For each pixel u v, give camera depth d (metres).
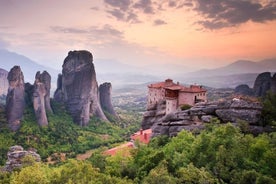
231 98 84.25
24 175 56.97
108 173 59.47
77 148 172.12
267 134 66.88
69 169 56.97
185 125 82.69
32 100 188.50
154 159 59.88
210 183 47.31
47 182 54.91
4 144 154.50
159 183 47.44
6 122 172.62
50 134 179.75
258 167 52.12
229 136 59.38
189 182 47.84
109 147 169.25
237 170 51.31
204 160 56.38
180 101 111.62
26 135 169.12
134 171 59.97
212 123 73.75
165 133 86.06
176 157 59.50
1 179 72.44
